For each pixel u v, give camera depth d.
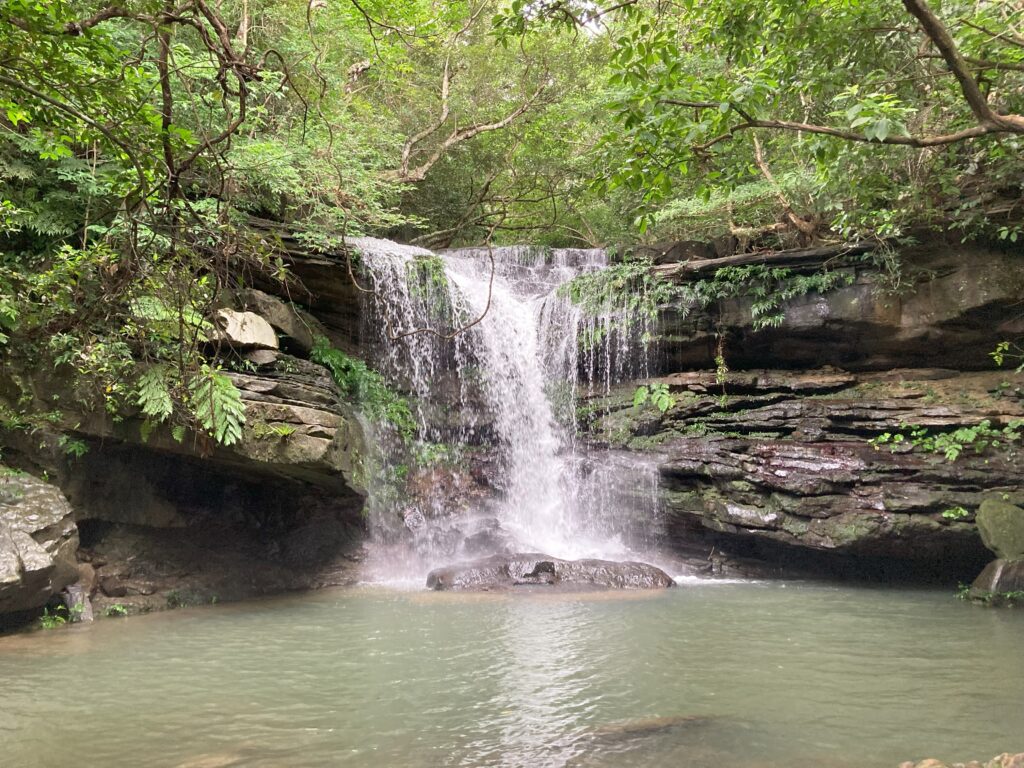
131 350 10.54
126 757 5.07
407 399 15.88
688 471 14.47
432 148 23.47
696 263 15.89
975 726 5.51
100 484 11.41
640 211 6.23
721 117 5.64
